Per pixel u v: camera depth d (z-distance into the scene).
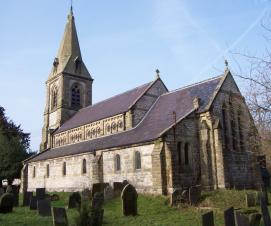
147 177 35.09
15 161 65.38
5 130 74.44
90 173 43.38
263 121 16.52
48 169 53.62
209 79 42.06
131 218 23.45
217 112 37.62
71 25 74.38
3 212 26.84
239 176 37.06
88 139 52.44
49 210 25.59
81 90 70.12
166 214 24.94
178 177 33.38
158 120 41.25
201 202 28.86
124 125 45.34
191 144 36.12
